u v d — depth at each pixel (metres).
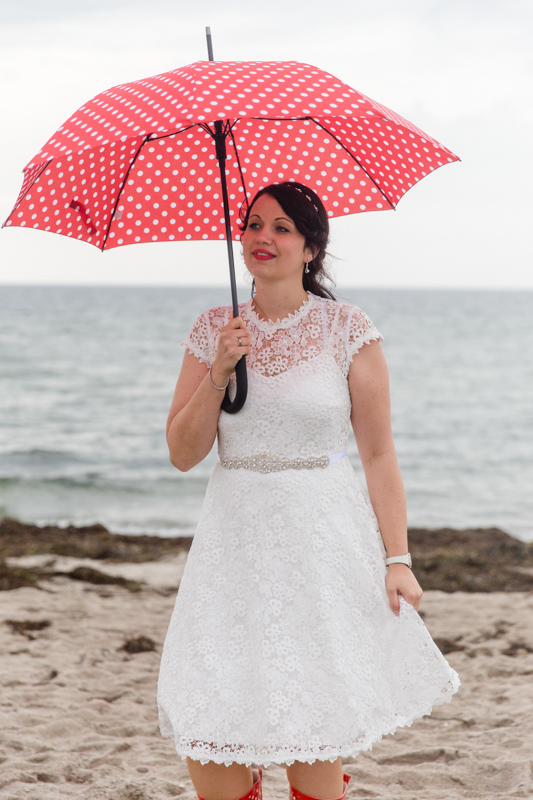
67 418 21.67
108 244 2.83
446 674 2.29
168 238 2.84
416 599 2.30
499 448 19.58
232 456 2.32
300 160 2.85
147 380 29.00
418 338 49.62
